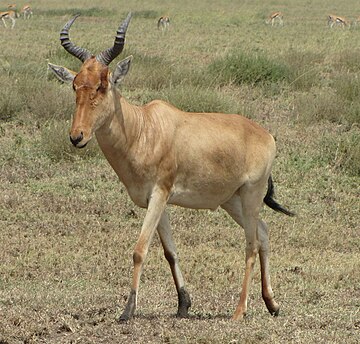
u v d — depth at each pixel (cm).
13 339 2367
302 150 4791
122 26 2427
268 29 13550
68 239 3441
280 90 6481
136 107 2511
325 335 2397
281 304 2788
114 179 4294
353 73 7288
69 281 2973
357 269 3167
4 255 3222
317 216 3869
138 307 2703
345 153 4588
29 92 5731
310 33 12619
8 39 10606
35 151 4666
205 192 2592
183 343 2302
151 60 7275
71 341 2336
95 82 2375
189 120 2575
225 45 10031
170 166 2506
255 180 2673
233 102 5712
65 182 4212
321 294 2906
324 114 5584
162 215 2577
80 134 2350
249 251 2647
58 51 7719
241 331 2384
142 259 2455
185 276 3072
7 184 4150
